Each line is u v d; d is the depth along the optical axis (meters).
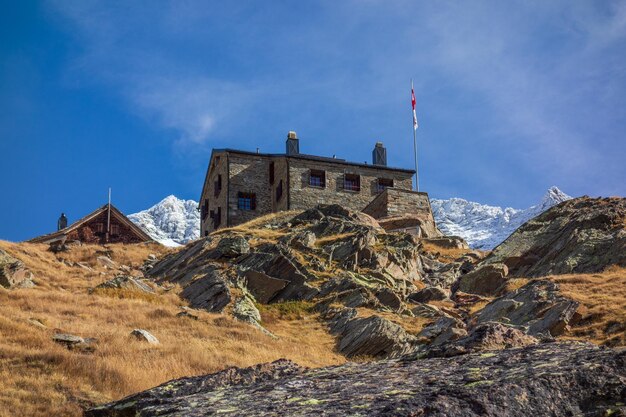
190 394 8.41
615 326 29.41
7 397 18.39
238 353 27.53
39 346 23.23
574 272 42.00
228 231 54.50
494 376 6.50
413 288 43.50
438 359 7.88
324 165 65.94
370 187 67.00
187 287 41.06
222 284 39.25
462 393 5.99
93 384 20.30
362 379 7.46
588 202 52.50
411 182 68.56
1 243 48.72
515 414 5.75
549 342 7.99
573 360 6.54
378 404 6.18
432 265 49.91
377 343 31.73
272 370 8.98
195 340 28.42
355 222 54.53
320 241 48.56
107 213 61.09
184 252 49.97
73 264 49.56
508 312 34.72
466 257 51.38
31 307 31.44
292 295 40.34
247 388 7.86
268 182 66.88
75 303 33.97
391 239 50.47
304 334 34.84
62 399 18.88
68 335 24.84
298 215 57.62
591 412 5.68
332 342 33.47
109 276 46.12
